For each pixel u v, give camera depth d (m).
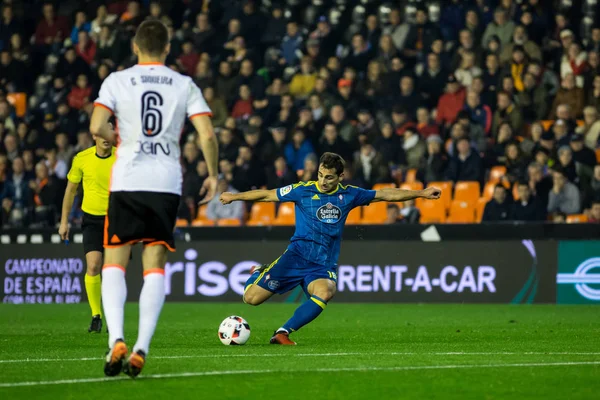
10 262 66.19
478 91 69.50
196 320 45.69
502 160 66.25
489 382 20.81
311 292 31.28
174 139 21.61
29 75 85.88
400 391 19.50
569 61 71.00
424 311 52.28
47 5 87.19
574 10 74.44
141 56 21.92
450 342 31.89
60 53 85.69
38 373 21.88
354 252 61.12
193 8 84.38
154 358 25.17
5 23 88.38
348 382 20.58
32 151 74.69
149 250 21.36
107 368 20.03
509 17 72.88
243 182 67.75
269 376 21.34
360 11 79.00
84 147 75.62
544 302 58.56
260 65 80.81
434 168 65.38
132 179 21.00
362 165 67.19
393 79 73.00
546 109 69.31
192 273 62.94
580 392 19.62
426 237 60.16
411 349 28.72
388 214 63.19
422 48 75.31
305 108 71.12
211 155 21.42
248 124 72.62
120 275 21.50
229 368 22.80
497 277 59.16
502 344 30.98
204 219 68.38
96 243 36.47
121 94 21.23
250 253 62.03
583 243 57.97
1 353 27.25
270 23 81.69
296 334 35.94
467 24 74.25
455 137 65.50
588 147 63.16
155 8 84.06
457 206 64.38
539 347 29.80
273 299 62.72
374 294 60.72
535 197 61.00
